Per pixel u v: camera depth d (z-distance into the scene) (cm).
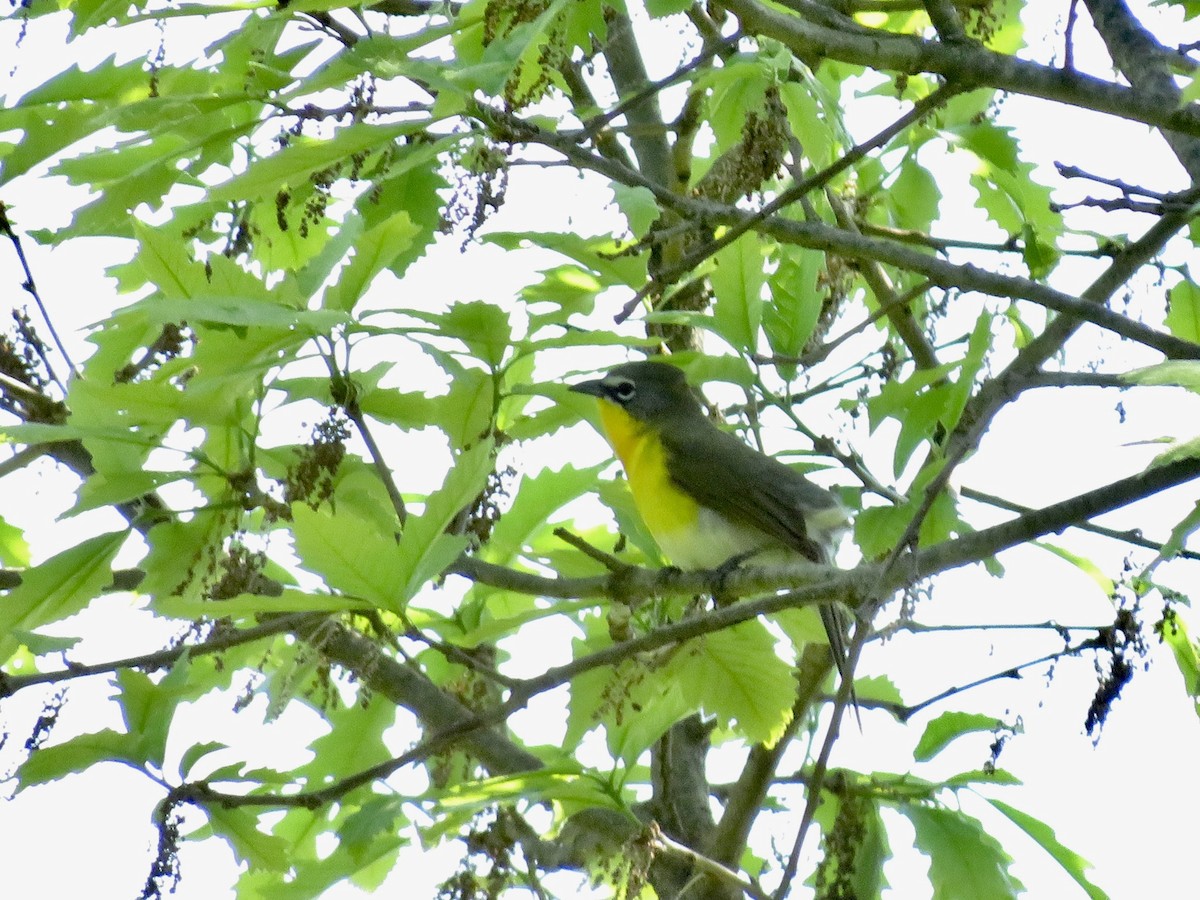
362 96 872
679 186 1267
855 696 1145
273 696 889
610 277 1047
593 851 1098
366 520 920
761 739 1029
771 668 1022
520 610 1213
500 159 812
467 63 770
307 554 765
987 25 1062
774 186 1310
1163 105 878
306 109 886
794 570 1012
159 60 1005
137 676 912
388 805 948
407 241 842
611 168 900
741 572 1026
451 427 945
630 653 881
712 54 898
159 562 927
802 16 941
